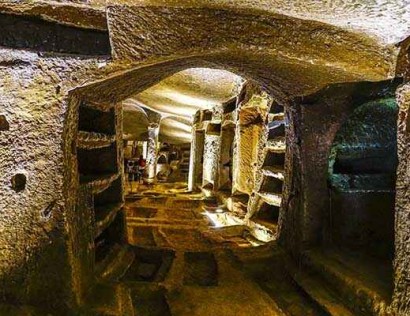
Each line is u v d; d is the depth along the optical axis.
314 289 2.43
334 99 2.87
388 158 3.34
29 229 1.84
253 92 5.21
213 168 8.33
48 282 1.86
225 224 5.83
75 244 1.98
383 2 1.37
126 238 3.40
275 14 1.71
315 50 1.84
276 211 4.91
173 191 9.78
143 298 2.45
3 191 1.82
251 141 6.23
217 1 1.57
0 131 1.82
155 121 11.22
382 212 3.09
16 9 1.74
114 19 1.71
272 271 3.00
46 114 1.83
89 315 1.90
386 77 1.91
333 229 3.03
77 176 2.08
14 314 1.74
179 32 1.74
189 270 3.05
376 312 1.93
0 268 1.83
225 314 2.26
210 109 8.34
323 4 1.46
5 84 1.80
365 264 2.56
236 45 1.78
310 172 2.96
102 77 1.81
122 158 3.33
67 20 1.80
